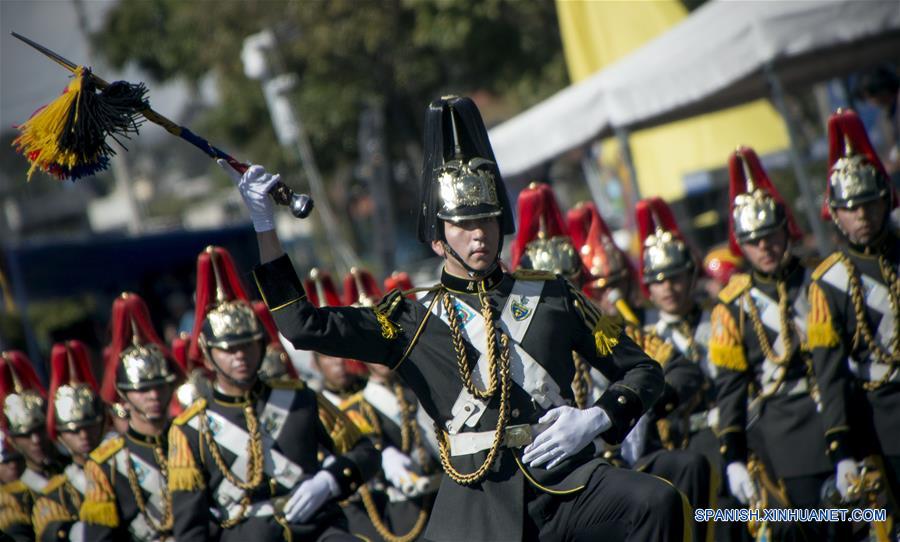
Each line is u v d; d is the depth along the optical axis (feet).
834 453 64.75
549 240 72.54
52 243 177.27
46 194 439.63
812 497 71.10
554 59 240.53
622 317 76.43
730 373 72.02
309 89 253.85
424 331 49.37
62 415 77.51
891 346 66.08
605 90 125.49
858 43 120.37
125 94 45.78
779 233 71.36
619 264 78.64
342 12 243.19
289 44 251.80
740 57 110.42
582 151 190.08
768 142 176.86
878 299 66.23
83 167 46.03
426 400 49.73
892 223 84.74
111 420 82.99
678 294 76.95
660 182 180.55
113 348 75.10
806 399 71.15
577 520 47.42
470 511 48.85
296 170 274.77
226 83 266.16
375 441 78.48
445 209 48.39
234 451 67.82
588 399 68.39
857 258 67.15
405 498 77.87
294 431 68.33
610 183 188.85
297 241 280.51
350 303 86.94
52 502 78.07
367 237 290.97
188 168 567.18
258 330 68.54
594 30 170.60
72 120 44.68
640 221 79.15
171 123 46.98
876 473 65.41
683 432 76.18
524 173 168.14
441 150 49.85
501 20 236.63
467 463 48.88
